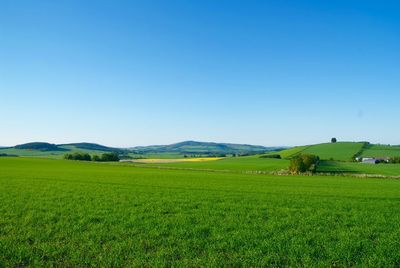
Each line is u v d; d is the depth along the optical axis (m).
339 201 28.92
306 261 12.62
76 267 11.78
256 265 12.20
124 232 16.66
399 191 38.34
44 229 17.12
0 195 29.66
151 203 26.30
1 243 14.38
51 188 35.59
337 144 180.75
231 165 104.94
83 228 17.47
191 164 112.62
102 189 35.47
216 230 17.38
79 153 137.38
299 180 52.91
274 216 21.59
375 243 15.23
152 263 12.23
